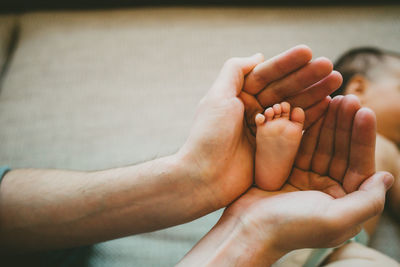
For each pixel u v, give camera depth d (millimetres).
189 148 405
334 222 369
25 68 640
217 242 399
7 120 590
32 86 619
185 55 660
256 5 750
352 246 471
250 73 407
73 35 687
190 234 510
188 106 604
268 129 386
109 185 419
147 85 623
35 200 426
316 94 398
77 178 435
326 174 420
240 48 667
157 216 419
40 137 576
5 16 721
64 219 422
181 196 410
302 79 390
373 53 615
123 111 600
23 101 606
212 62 650
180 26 703
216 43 675
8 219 425
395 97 570
